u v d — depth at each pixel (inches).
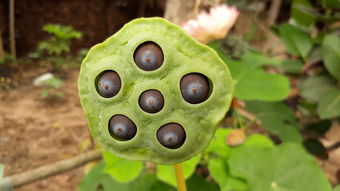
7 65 64.7
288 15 38.7
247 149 12.4
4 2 68.9
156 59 5.7
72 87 58.4
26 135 42.6
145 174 14.4
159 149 6.2
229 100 6.1
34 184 32.9
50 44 67.2
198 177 13.5
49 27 65.0
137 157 6.4
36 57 69.4
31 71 63.9
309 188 11.6
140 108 6.0
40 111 48.8
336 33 16.8
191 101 5.9
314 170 11.8
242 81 14.1
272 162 12.1
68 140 41.7
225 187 12.0
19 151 39.4
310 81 15.9
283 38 16.5
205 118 6.1
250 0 37.3
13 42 66.2
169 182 11.9
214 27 12.8
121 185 14.6
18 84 57.4
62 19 74.9
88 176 15.8
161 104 5.9
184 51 5.9
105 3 76.7
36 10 72.2
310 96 15.7
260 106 16.6
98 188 15.4
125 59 5.9
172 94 5.9
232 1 35.2
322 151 17.8
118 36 6.0
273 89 13.9
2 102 50.9
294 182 11.7
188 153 6.3
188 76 5.9
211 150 12.9
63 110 49.6
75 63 69.9
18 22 71.2
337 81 15.5
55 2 73.2
